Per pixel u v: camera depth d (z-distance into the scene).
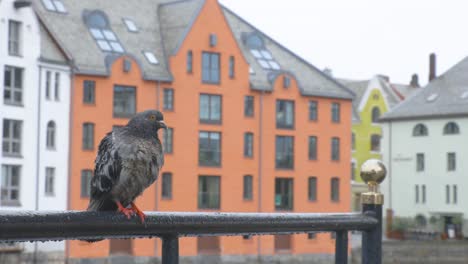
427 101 100.12
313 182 77.94
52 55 62.84
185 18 71.75
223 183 72.00
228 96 72.38
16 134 60.34
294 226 4.85
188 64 70.50
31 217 3.72
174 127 69.50
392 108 105.25
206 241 69.56
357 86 112.38
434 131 98.25
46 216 3.80
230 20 80.25
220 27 72.25
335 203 79.12
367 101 107.81
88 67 64.50
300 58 80.31
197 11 71.25
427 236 96.50
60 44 63.50
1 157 58.91
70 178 63.28
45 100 61.97
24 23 60.72
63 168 62.91
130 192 5.30
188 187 70.12
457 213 95.88
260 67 76.38
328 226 5.04
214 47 71.62
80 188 63.88
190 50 70.56
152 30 71.69
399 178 100.75
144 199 67.81
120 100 66.50
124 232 4.16
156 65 69.06
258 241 72.50
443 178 97.25
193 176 70.31
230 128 72.50
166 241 4.36
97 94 65.00
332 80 80.25
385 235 99.88
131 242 64.88
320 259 76.06
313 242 75.75
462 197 95.75
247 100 73.88
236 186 72.75
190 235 4.41
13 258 56.91
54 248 59.97
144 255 65.38
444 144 97.38
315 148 78.12
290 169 76.19
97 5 69.75
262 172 74.38
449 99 98.56
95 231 4.05
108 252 63.56
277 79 75.69
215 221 4.45
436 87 101.31
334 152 79.50
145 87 67.75
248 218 4.59
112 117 65.62
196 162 70.50
